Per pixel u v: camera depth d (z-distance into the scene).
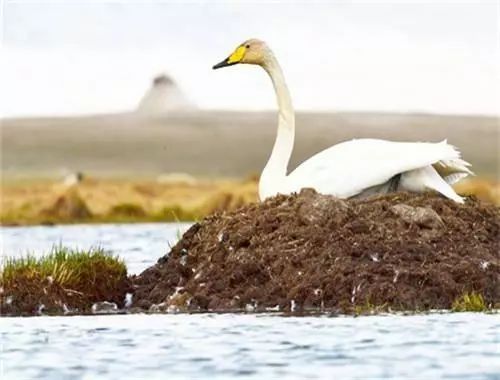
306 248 22.52
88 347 18.05
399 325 19.23
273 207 23.95
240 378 15.85
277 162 25.52
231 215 24.17
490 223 23.70
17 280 22.47
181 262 23.62
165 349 17.72
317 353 17.16
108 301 22.86
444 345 17.59
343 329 18.95
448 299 21.50
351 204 23.48
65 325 20.20
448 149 24.86
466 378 15.70
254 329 19.12
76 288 22.72
